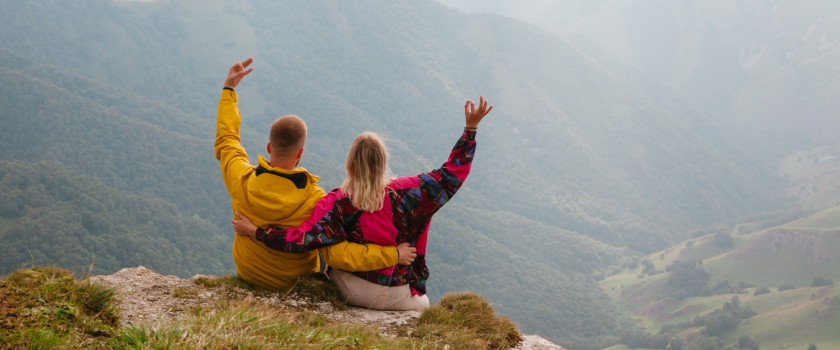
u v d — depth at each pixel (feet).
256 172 15.88
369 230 15.64
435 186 15.89
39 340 9.57
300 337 11.96
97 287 12.35
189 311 13.25
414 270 17.85
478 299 17.95
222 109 17.70
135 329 10.64
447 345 14.80
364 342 13.05
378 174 15.35
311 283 17.58
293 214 15.70
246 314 12.26
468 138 15.89
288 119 15.51
